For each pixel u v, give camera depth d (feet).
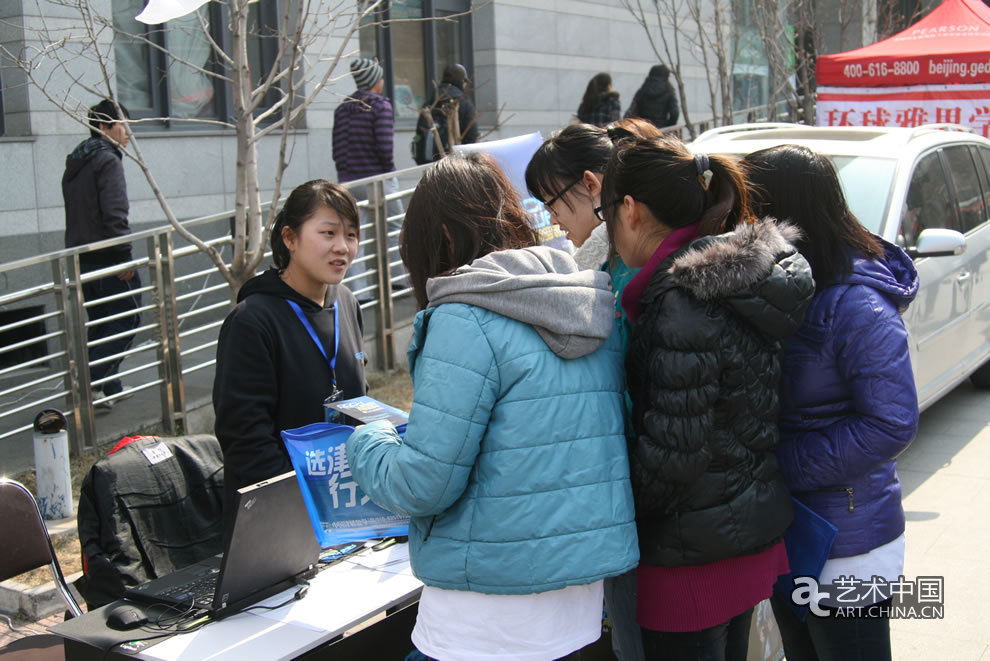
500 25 38.14
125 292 18.79
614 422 6.75
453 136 27.20
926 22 27.71
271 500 7.65
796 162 7.76
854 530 7.79
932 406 21.75
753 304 6.64
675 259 6.89
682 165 7.09
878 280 7.68
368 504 7.79
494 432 6.42
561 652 6.63
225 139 28.14
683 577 7.05
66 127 23.75
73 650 7.67
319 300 10.12
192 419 19.48
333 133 26.30
